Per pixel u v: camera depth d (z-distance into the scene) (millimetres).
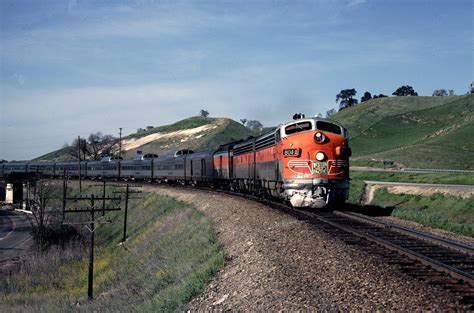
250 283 12125
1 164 117938
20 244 56625
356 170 66000
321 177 20922
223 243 19453
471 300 8195
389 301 8562
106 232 53438
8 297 31359
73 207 70938
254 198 30453
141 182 73625
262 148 27266
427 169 64438
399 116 143500
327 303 9055
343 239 14461
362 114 164875
